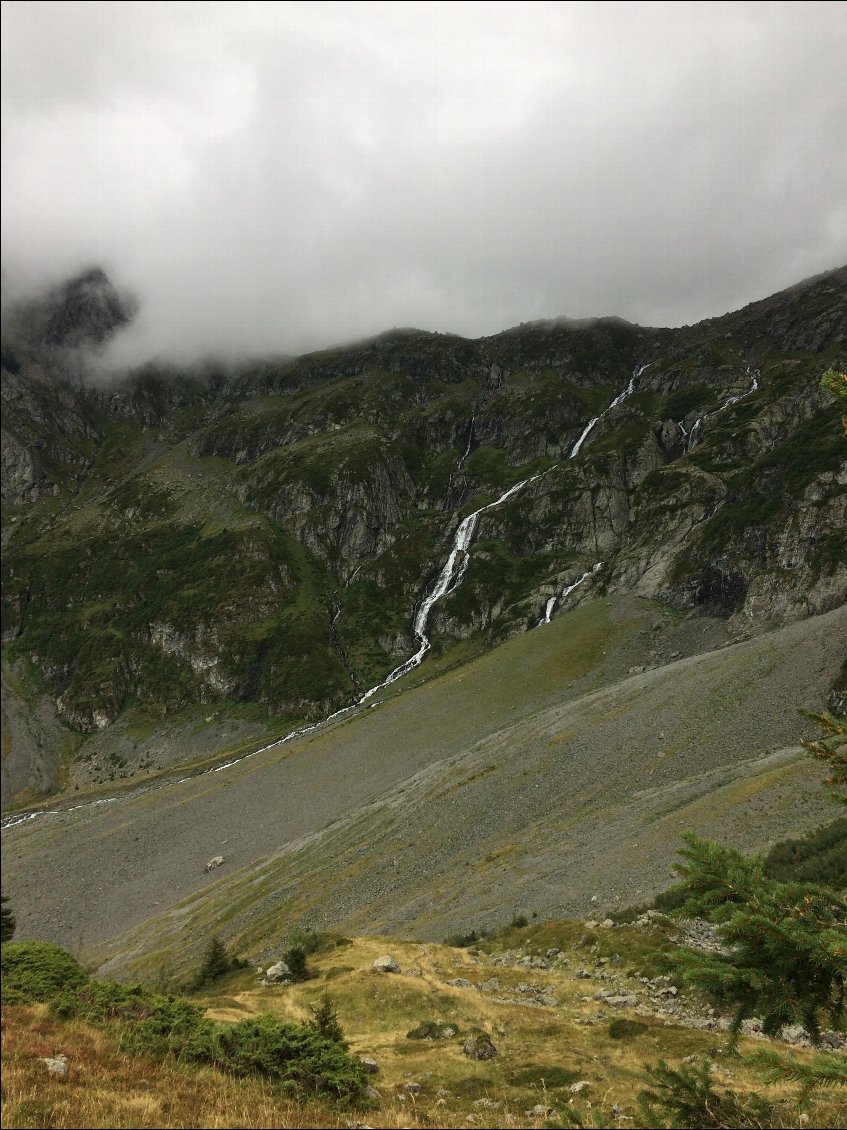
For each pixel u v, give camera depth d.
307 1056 16.92
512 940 33.62
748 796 43.66
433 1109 16.41
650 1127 7.65
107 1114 12.32
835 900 7.30
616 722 72.50
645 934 28.77
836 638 71.00
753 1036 18.67
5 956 23.50
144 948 59.75
